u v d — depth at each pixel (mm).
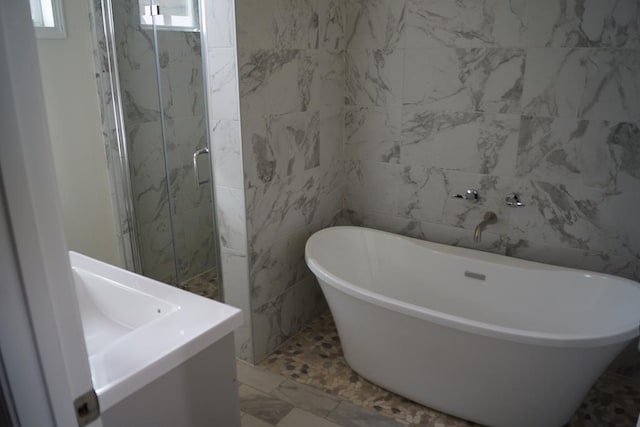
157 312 1687
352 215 3314
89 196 2896
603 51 2303
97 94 2830
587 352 1856
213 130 2502
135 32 2732
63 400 659
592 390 2469
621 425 2234
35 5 2514
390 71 2914
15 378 598
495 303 2637
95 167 2896
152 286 1772
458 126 2773
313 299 3174
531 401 2053
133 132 2955
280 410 2357
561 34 2381
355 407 2375
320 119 2936
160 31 2625
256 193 2572
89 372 695
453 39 2670
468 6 2584
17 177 555
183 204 2869
